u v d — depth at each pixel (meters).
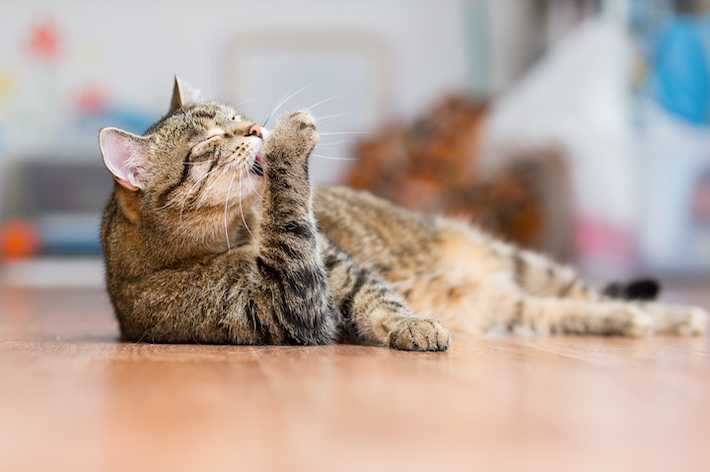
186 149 0.85
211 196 0.84
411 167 2.41
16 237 2.85
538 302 0.99
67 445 0.48
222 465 0.43
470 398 0.58
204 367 0.68
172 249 0.83
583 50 2.23
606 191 2.08
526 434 0.52
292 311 0.79
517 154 2.29
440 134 2.58
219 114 0.89
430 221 1.05
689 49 2.12
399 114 3.41
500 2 3.38
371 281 0.85
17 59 3.26
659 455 0.47
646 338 0.93
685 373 0.67
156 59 3.35
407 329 0.78
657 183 2.05
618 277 2.04
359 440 0.49
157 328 0.82
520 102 2.33
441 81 3.41
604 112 2.15
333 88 3.42
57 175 2.93
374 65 3.41
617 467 0.44
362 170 2.43
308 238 0.80
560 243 2.24
